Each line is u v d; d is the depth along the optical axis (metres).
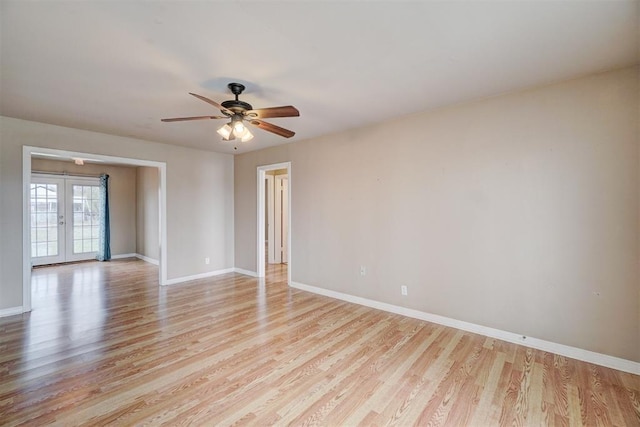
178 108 3.16
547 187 2.62
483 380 2.21
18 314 3.53
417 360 2.49
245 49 2.03
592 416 1.83
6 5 1.55
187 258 5.23
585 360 2.48
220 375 2.26
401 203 3.54
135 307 3.81
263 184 5.46
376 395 2.04
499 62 2.22
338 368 2.37
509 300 2.83
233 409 1.89
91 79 2.47
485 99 2.92
